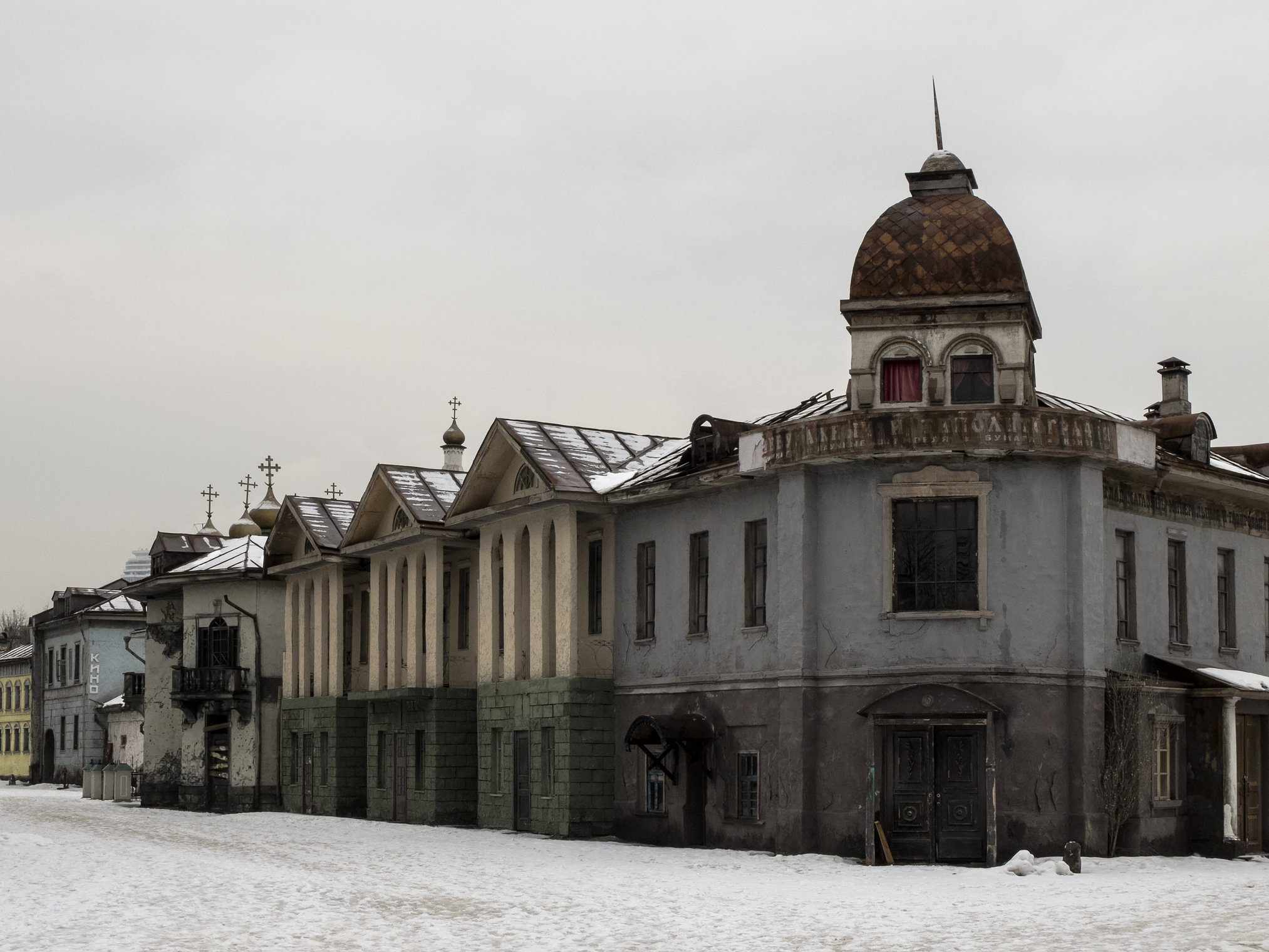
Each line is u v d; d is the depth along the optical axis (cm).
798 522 3041
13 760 9106
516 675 3888
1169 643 3222
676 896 2264
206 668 5300
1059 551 2923
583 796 3603
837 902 2166
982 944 1695
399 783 4459
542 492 3666
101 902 2173
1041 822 2838
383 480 4453
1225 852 3048
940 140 3184
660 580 3547
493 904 2153
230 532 6362
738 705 3253
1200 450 3412
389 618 4497
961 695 2862
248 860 2912
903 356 2981
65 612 8569
